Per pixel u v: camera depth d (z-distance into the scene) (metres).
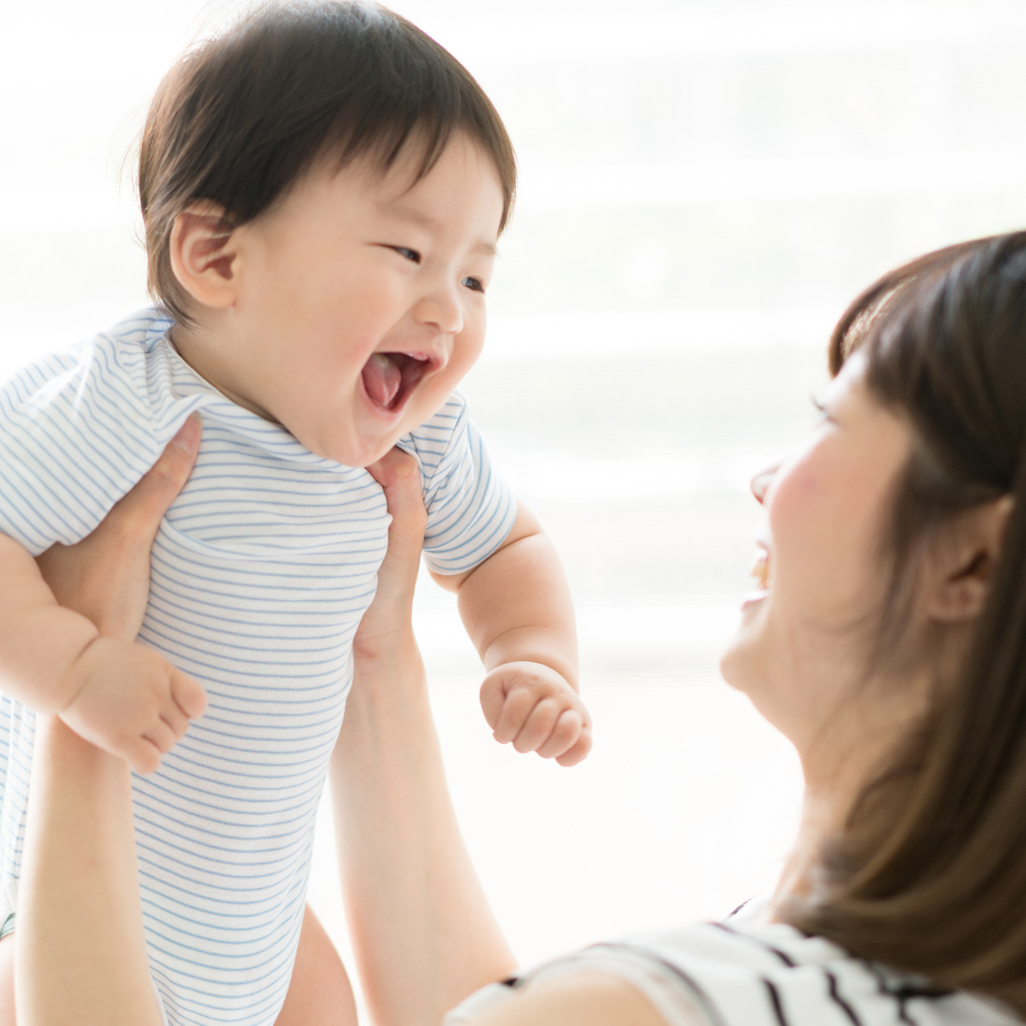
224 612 0.78
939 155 2.14
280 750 0.82
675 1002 0.45
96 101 2.06
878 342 0.56
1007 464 0.50
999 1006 0.48
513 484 2.24
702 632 2.18
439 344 0.80
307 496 0.80
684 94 2.13
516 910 1.45
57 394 0.75
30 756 0.78
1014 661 0.47
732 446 2.24
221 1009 0.86
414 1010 0.89
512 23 2.08
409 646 0.91
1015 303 0.51
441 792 0.93
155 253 0.82
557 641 0.94
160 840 0.83
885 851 0.50
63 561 0.74
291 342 0.77
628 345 2.22
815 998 0.46
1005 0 2.08
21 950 0.63
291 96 0.77
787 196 2.16
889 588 0.54
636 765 1.81
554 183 2.16
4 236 2.12
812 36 2.10
